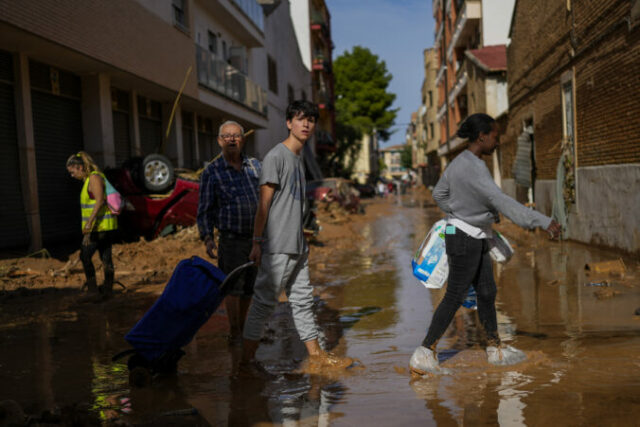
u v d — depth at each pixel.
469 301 4.15
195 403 3.39
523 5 16.00
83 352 4.60
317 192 24.00
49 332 5.30
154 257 9.76
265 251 4.03
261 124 26.27
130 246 10.10
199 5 19.94
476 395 3.32
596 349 4.14
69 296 7.09
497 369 3.81
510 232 14.40
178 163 17.83
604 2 9.81
